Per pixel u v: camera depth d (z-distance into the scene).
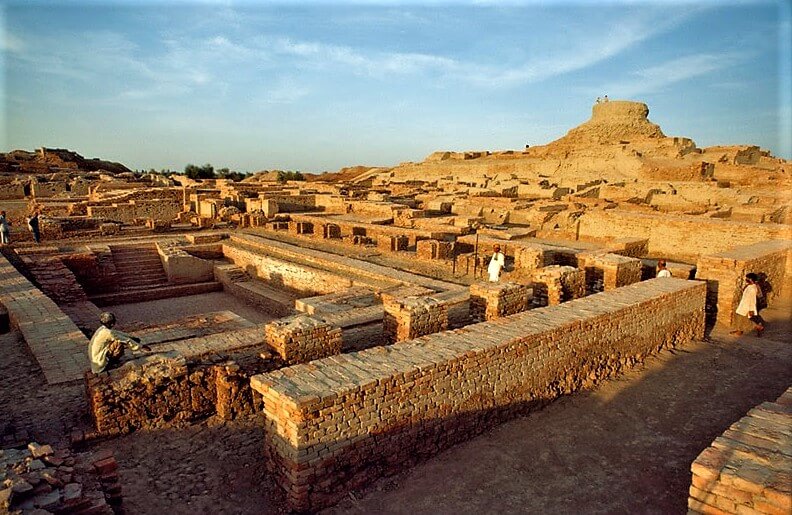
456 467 6.99
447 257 19.77
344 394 6.17
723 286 13.15
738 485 4.60
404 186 44.94
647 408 8.73
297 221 28.34
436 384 7.12
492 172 50.84
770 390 9.40
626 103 54.12
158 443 7.33
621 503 6.34
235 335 10.46
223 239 27.11
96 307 18.45
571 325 9.04
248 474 6.72
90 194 41.69
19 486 4.61
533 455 7.31
